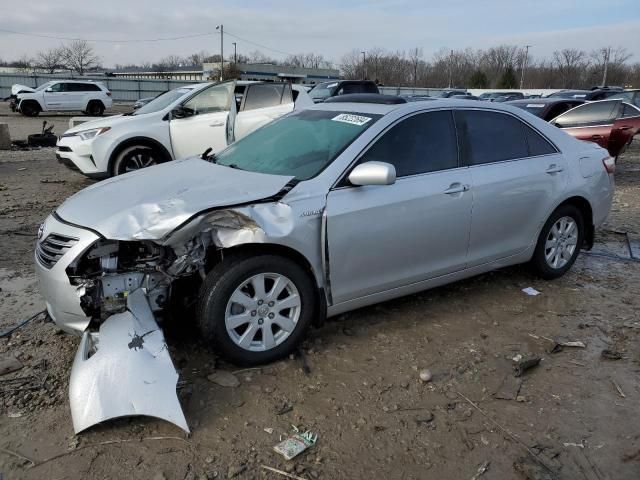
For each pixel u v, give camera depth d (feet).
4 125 47.09
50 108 94.84
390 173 11.25
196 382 10.76
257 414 9.87
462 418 9.97
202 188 11.26
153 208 10.46
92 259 10.78
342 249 11.69
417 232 12.73
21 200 26.71
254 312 11.07
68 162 28.40
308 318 11.73
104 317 10.62
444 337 12.96
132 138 27.66
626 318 14.24
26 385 10.54
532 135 15.43
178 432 9.32
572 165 15.90
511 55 272.92
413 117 13.19
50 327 12.89
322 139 13.02
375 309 14.34
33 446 8.93
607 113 37.09
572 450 9.21
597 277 17.19
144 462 8.63
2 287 15.31
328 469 8.64
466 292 15.66
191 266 10.85
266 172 12.53
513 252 15.14
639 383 11.24
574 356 12.29
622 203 28.35
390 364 11.69
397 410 10.13
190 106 29.30
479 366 11.73
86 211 11.01
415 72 263.08
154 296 10.99
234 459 8.76
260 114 29.32
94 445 8.96
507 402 10.50
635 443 9.40
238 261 10.71
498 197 14.10
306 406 10.16
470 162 13.88
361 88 54.65
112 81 142.92
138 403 9.02
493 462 8.89
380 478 8.50
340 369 11.43
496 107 14.87
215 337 10.71
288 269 11.18
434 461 8.88
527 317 14.17
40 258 10.96
